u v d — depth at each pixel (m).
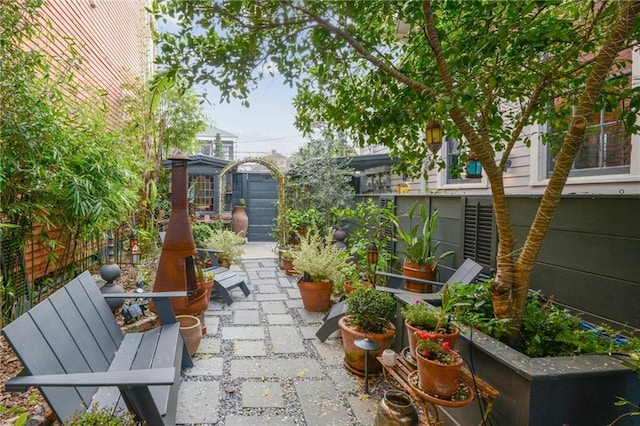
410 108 2.34
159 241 5.48
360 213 5.22
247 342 3.13
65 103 2.98
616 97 2.15
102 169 3.02
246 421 2.05
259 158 7.46
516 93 2.37
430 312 2.04
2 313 2.54
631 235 2.09
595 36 2.07
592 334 1.92
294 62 1.90
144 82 6.38
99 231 3.39
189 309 3.16
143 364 1.94
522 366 1.52
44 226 3.00
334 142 6.65
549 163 3.52
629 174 2.75
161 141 6.31
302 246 4.35
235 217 8.91
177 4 1.73
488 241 3.33
